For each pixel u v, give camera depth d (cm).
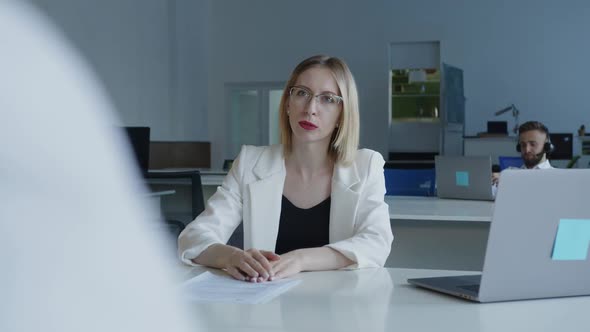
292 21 1017
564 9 922
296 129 191
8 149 82
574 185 123
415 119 991
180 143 937
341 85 190
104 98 703
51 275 68
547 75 933
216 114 1049
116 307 77
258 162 206
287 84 200
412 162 918
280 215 200
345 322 113
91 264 73
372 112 992
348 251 171
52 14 574
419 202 366
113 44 734
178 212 381
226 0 1041
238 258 159
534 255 124
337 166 197
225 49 1044
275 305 127
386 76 986
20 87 137
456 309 122
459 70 927
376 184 197
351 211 192
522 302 127
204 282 150
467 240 302
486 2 948
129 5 778
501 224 121
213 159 1049
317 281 154
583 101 922
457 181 384
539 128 449
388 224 190
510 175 119
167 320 92
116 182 87
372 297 135
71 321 68
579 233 126
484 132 906
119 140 381
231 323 112
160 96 873
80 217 74
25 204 69
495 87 950
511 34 941
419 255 310
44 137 99
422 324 111
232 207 201
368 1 988
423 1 968
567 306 124
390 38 983
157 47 864
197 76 1003
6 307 65
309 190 201
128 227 83
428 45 978
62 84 168
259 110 1040
